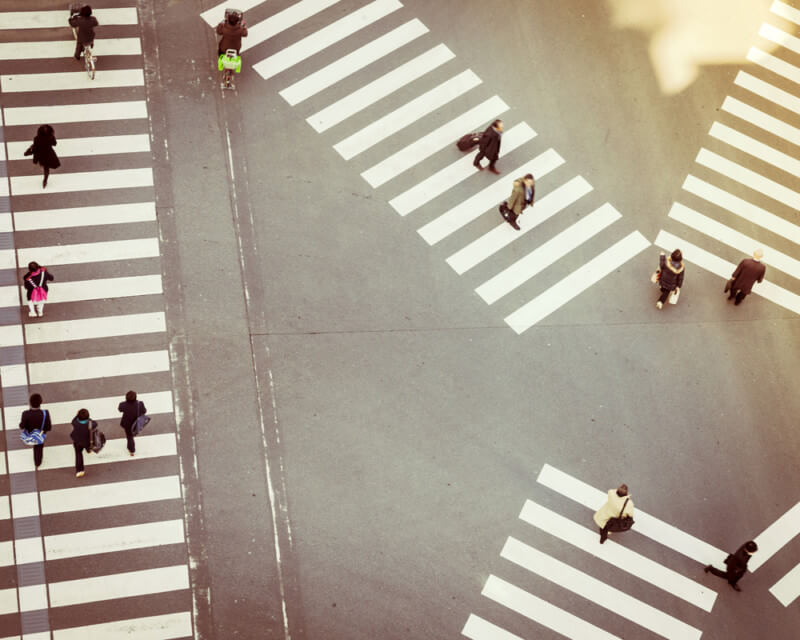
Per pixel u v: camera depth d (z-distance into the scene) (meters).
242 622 15.81
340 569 16.33
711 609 16.92
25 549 15.91
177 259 18.50
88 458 16.66
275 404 17.47
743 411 18.64
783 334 19.53
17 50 20.09
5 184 18.75
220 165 19.52
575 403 18.23
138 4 20.98
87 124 19.56
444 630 16.12
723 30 22.95
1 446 16.59
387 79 20.95
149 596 15.82
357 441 17.36
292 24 21.25
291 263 18.77
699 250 20.14
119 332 17.72
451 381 18.09
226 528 16.41
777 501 17.94
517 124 20.84
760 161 21.38
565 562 16.88
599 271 19.58
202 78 20.34
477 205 19.84
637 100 21.66
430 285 18.92
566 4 22.62
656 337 19.09
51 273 18.02
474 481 17.30
